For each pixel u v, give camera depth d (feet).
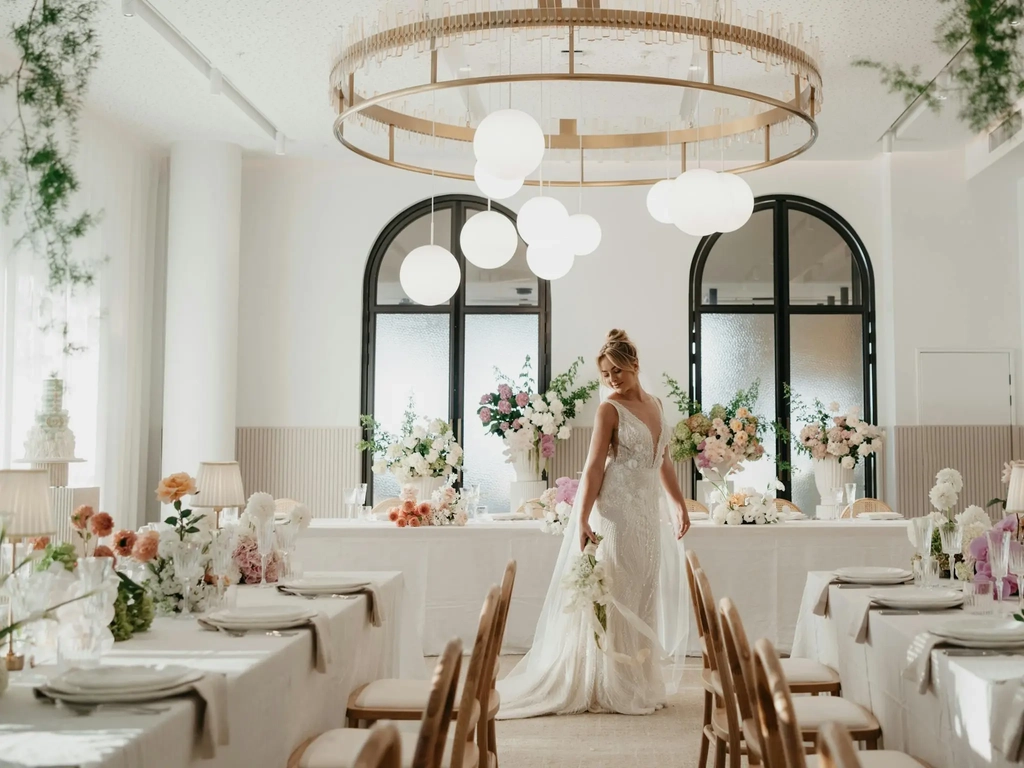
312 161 31.63
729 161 31.01
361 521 22.58
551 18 11.71
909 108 26.32
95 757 6.13
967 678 8.61
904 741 10.37
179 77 24.27
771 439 31.48
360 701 11.59
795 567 21.07
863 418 31.35
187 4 20.51
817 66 13.38
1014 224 30.58
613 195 31.40
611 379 17.65
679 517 18.67
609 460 17.67
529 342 31.78
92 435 26.55
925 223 30.58
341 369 31.37
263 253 31.50
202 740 7.60
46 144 19.16
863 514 23.50
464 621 21.12
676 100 25.63
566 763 14.57
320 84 24.98
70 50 18.97
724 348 31.68
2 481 13.52
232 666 8.70
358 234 31.65
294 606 11.46
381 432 31.71
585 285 31.27
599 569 16.96
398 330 31.99
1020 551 10.79
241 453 31.17
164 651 9.39
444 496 21.76
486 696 10.73
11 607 8.63
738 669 9.93
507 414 28.55
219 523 17.56
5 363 22.82
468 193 31.73
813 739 10.50
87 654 8.25
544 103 25.79
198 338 28.81
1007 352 30.42
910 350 30.48
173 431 28.71
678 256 31.27
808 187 31.40
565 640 17.72
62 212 24.36
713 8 12.18
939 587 13.12
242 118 27.22
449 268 17.39
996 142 28.02
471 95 25.04
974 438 30.35
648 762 14.60
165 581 11.50
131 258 28.68
